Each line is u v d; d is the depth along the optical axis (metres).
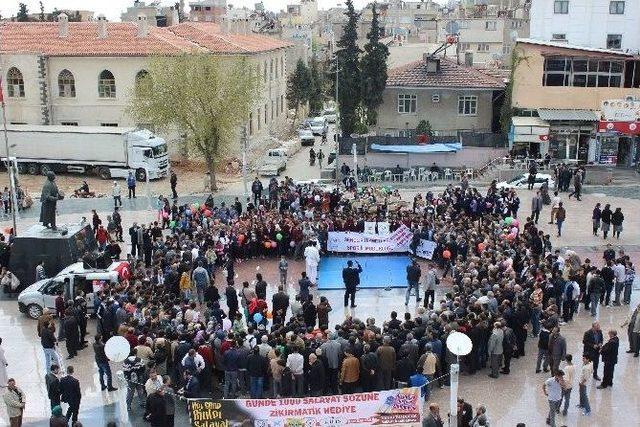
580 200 41.06
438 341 19.33
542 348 20.41
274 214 33.41
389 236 32.06
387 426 16.50
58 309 23.30
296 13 197.00
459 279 24.83
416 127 54.91
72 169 53.12
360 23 122.56
